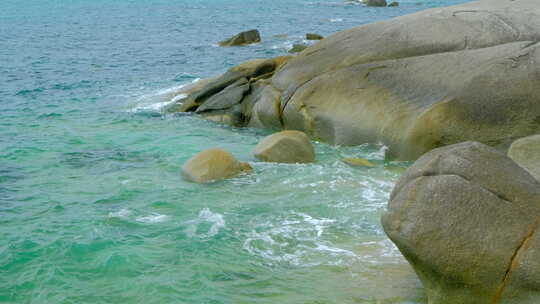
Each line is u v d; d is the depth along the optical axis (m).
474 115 13.17
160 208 11.41
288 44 37.38
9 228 10.55
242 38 37.62
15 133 17.28
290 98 16.42
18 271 9.02
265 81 18.66
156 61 31.53
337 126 15.24
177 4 78.19
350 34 17.16
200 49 35.91
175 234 10.21
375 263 9.02
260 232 10.23
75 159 14.77
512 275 6.45
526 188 6.75
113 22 54.62
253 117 17.72
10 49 36.94
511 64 13.31
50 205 11.68
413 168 7.24
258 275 8.78
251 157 14.56
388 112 14.37
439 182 6.84
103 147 15.81
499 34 14.55
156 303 8.09
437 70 14.20
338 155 14.57
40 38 42.84
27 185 12.89
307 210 11.16
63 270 9.03
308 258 9.26
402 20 16.58
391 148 14.21
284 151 14.10
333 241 9.84
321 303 7.93
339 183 12.59
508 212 6.59
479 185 6.73
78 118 19.05
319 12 64.56
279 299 8.09
